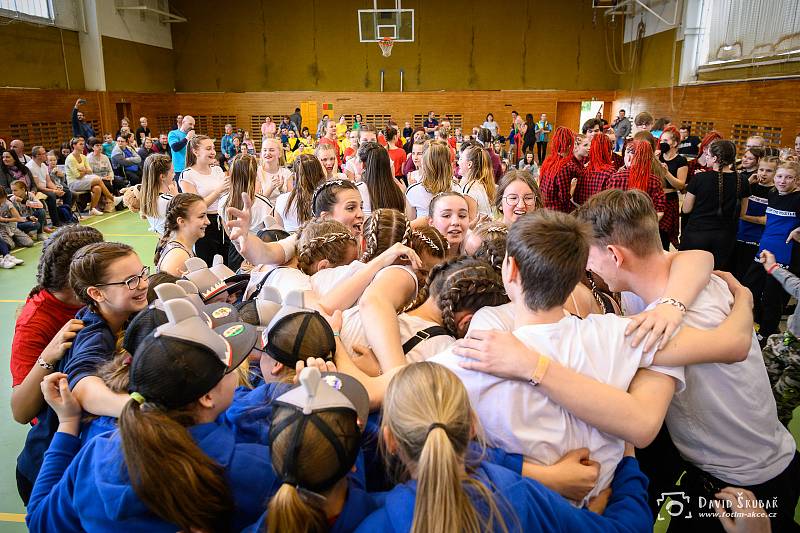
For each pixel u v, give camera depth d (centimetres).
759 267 416
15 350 186
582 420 110
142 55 1762
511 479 98
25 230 777
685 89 1445
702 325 127
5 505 249
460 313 147
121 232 869
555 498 99
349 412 96
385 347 136
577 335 115
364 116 2012
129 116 1709
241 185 382
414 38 1959
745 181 436
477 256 184
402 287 158
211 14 1941
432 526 84
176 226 299
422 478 85
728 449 142
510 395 108
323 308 162
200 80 1989
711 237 446
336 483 95
